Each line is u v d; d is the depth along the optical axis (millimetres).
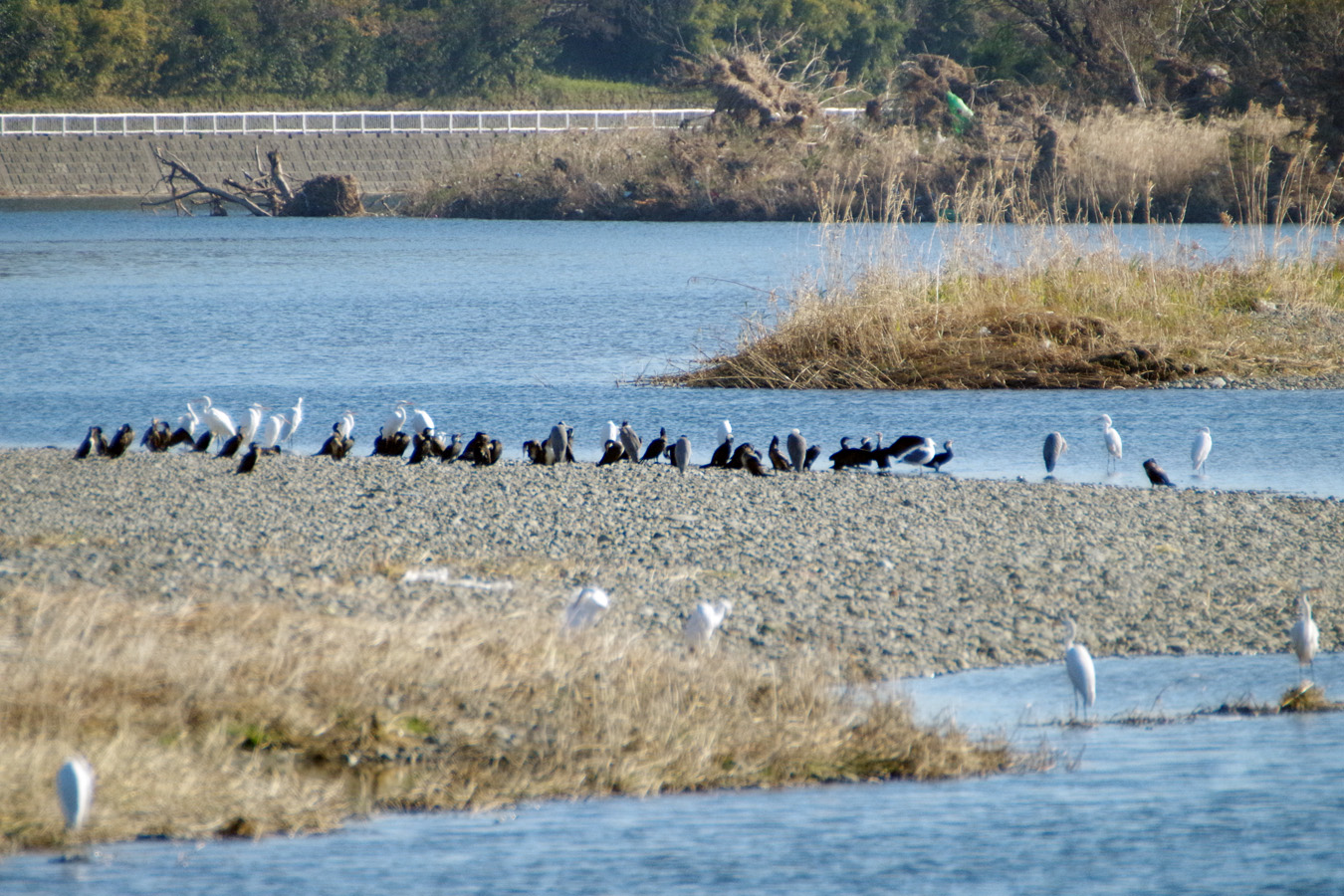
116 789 9211
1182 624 14500
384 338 40375
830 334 32969
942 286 34875
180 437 24219
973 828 9398
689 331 41688
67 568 14188
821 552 16703
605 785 10094
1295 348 33625
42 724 9664
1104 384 31500
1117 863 8727
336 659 10922
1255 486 21625
